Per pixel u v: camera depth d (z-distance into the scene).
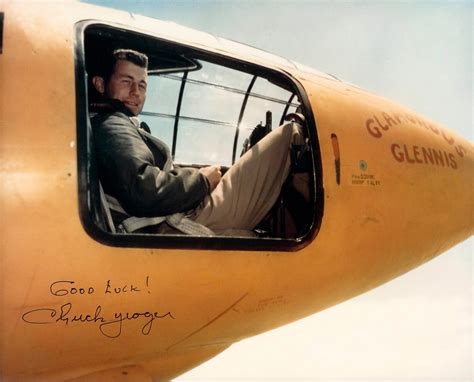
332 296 3.05
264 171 2.71
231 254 2.35
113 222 2.24
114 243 2.02
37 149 1.92
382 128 3.16
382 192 2.96
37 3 2.18
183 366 2.97
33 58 2.00
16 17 2.06
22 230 1.88
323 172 2.71
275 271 2.54
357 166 2.87
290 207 2.92
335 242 2.74
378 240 2.96
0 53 1.96
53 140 1.94
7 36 2.00
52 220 1.91
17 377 2.27
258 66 2.83
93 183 2.04
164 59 3.52
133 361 2.61
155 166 2.42
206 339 2.71
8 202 1.87
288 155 2.81
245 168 2.69
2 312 1.96
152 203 2.16
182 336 2.55
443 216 3.34
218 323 2.60
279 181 2.79
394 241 3.06
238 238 2.37
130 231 2.22
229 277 2.38
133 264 2.08
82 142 1.98
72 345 2.21
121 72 2.48
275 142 2.77
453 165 3.50
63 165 1.94
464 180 3.53
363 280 3.13
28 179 1.89
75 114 2.00
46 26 2.10
